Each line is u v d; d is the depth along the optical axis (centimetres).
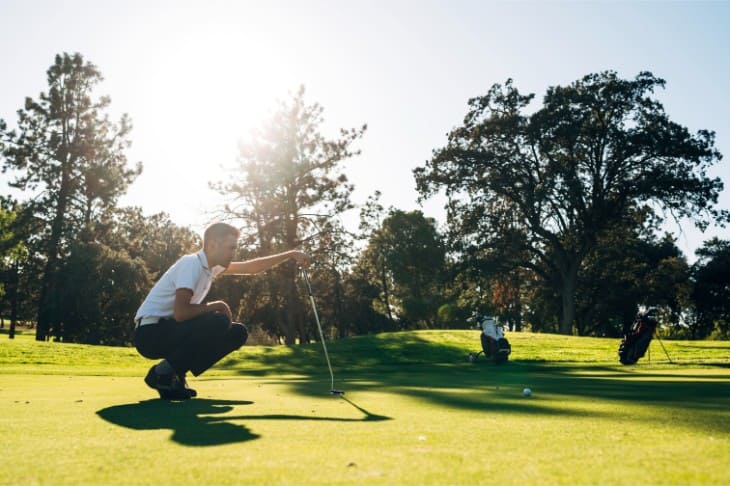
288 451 220
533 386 637
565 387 625
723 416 347
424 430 276
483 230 4325
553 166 4200
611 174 4222
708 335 6147
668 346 2095
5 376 823
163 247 5922
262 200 3653
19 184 4209
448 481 175
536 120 4153
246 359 1700
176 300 446
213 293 3628
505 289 4603
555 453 217
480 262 4253
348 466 193
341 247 3769
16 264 4347
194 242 3719
